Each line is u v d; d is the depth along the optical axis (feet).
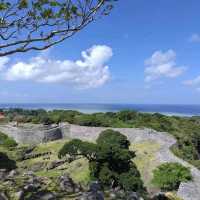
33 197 44.50
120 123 326.24
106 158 189.98
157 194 49.01
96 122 323.37
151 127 322.34
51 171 220.84
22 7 45.50
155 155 223.92
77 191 47.70
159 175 183.93
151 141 257.75
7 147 278.05
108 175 183.83
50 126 321.93
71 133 313.94
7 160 239.50
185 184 169.58
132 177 183.52
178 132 334.03
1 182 49.21
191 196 161.07
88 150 193.26
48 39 47.91
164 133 273.95
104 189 50.78
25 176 53.21
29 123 350.23
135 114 362.94
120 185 182.91
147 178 199.00
